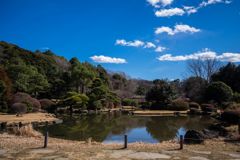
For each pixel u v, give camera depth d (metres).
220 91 43.78
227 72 56.31
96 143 16.42
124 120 32.03
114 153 12.90
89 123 28.92
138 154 12.70
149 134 22.12
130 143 16.91
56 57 87.19
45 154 12.62
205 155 12.57
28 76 45.06
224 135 17.81
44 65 65.56
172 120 32.16
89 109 44.75
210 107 40.19
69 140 18.53
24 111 32.78
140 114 39.75
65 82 52.03
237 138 16.67
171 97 48.53
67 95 42.28
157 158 11.98
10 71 43.62
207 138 16.73
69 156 12.23
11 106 33.38
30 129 19.94
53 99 51.47
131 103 55.84
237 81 54.34
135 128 25.50
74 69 53.62
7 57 62.94
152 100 50.47
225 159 11.88
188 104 46.06
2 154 12.58
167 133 22.72
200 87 57.34
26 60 64.31
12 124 23.70
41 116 31.80
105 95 48.72
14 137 17.95
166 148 14.20
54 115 35.50
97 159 11.73
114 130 24.17
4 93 34.44
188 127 26.19
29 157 12.04
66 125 27.00
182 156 12.34
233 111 23.02
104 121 30.92
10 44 71.25
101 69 77.50
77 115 38.19
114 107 52.66
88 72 52.62
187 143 16.03
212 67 65.31
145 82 92.44
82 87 53.44
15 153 12.79
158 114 39.94
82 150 13.55
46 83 49.53
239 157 12.23
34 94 48.31
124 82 78.06
